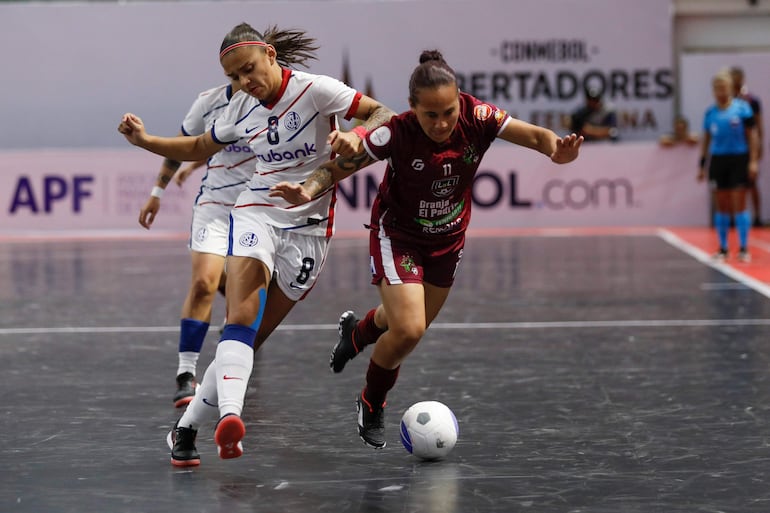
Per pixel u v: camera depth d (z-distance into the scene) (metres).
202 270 19.42
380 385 15.22
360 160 14.08
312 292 34.72
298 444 15.99
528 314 29.80
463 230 15.12
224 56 14.59
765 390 19.64
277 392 19.81
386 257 14.78
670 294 33.75
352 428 17.02
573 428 16.88
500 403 18.78
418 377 21.14
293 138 15.13
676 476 14.12
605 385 20.27
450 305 31.77
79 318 29.72
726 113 43.66
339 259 46.00
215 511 12.77
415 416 14.97
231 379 14.09
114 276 40.62
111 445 16.00
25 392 19.98
